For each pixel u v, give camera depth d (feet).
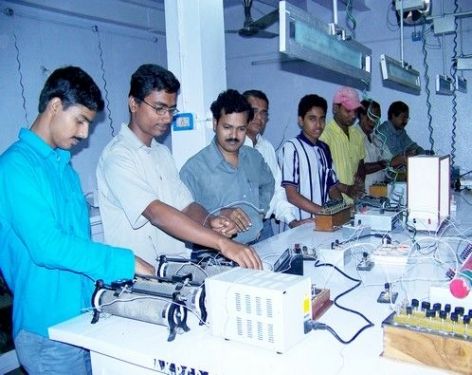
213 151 6.78
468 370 2.90
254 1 17.25
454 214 8.25
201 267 4.25
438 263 5.29
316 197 9.36
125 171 5.09
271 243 6.53
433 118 16.07
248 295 3.27
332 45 5.80
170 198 5.78
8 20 11.30
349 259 5.54
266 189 7.76
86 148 13.58
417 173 6.55
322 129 9.45
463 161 15.84
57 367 4.31
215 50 8.79
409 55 16.10
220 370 3.07
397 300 4.11
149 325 3.83
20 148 4.07
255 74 18.45
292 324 3.26
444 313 3.17
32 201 3.83
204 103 8.61
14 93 11.48
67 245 3.82
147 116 5.34
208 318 3.58
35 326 4.24
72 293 4.32
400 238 6.39
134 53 15.20
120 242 5.48
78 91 4.04
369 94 16.66
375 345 3.32
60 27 12.67
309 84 17.51
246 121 6.64
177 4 8.49
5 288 8.46
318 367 3.04
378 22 16.49
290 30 4.62
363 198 8.73
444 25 11.00
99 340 3.57
